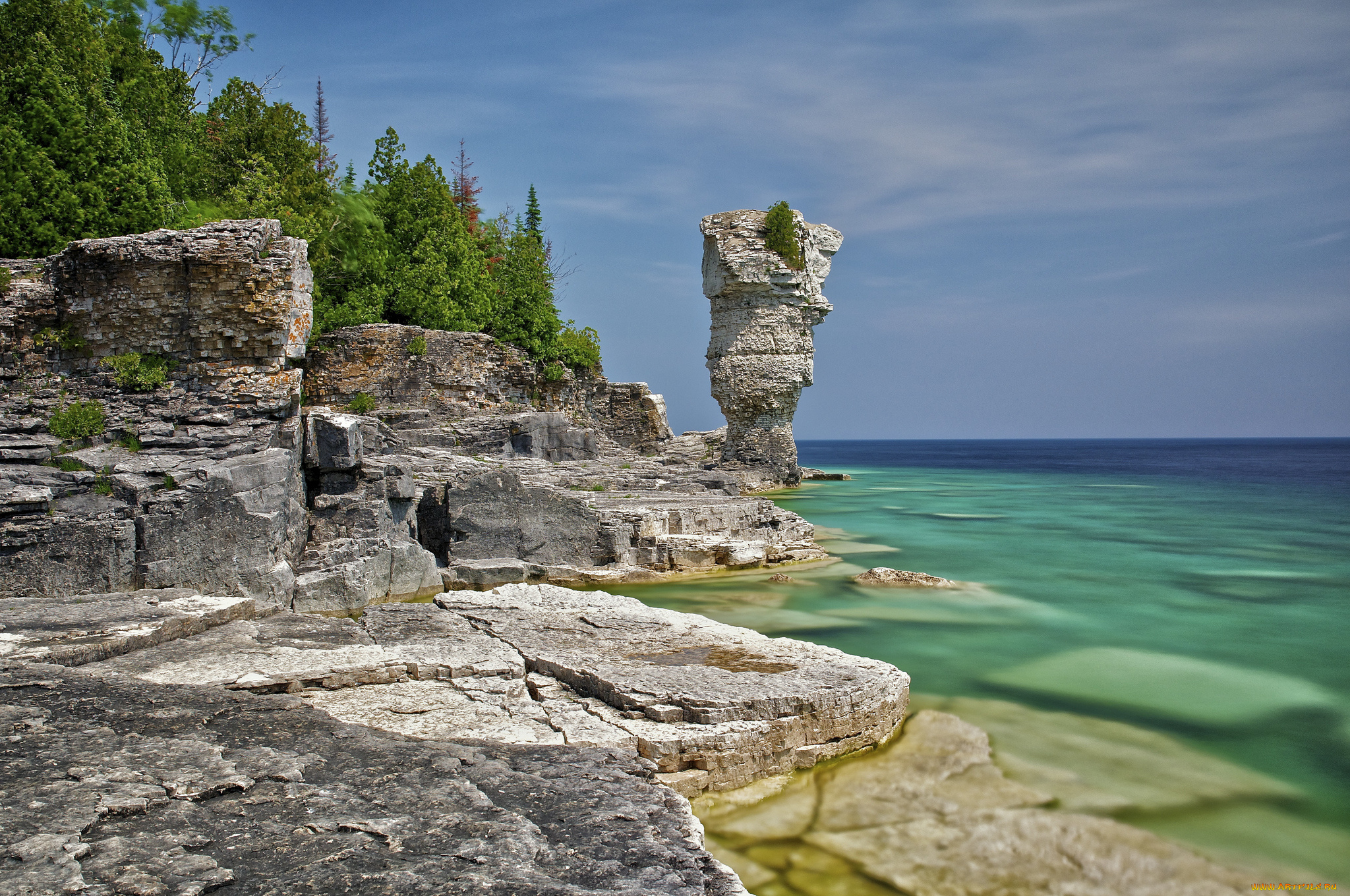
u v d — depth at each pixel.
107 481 13.70
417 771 6.20
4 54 20.58
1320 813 8.55
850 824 7.98
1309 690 12.48
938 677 12.87
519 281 38.59
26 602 11.32
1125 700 11.97
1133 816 8.37
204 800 5.49
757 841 7.61
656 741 7.98
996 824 8.09
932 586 19.45
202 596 11.98
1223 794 8.93
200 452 14.95
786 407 44.25
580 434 28.86
